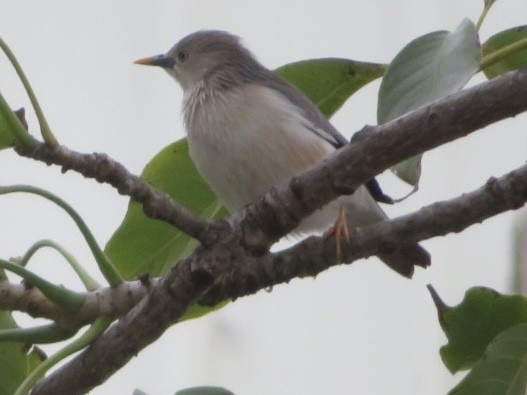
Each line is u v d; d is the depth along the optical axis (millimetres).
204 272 5566
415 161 5480
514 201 5633
